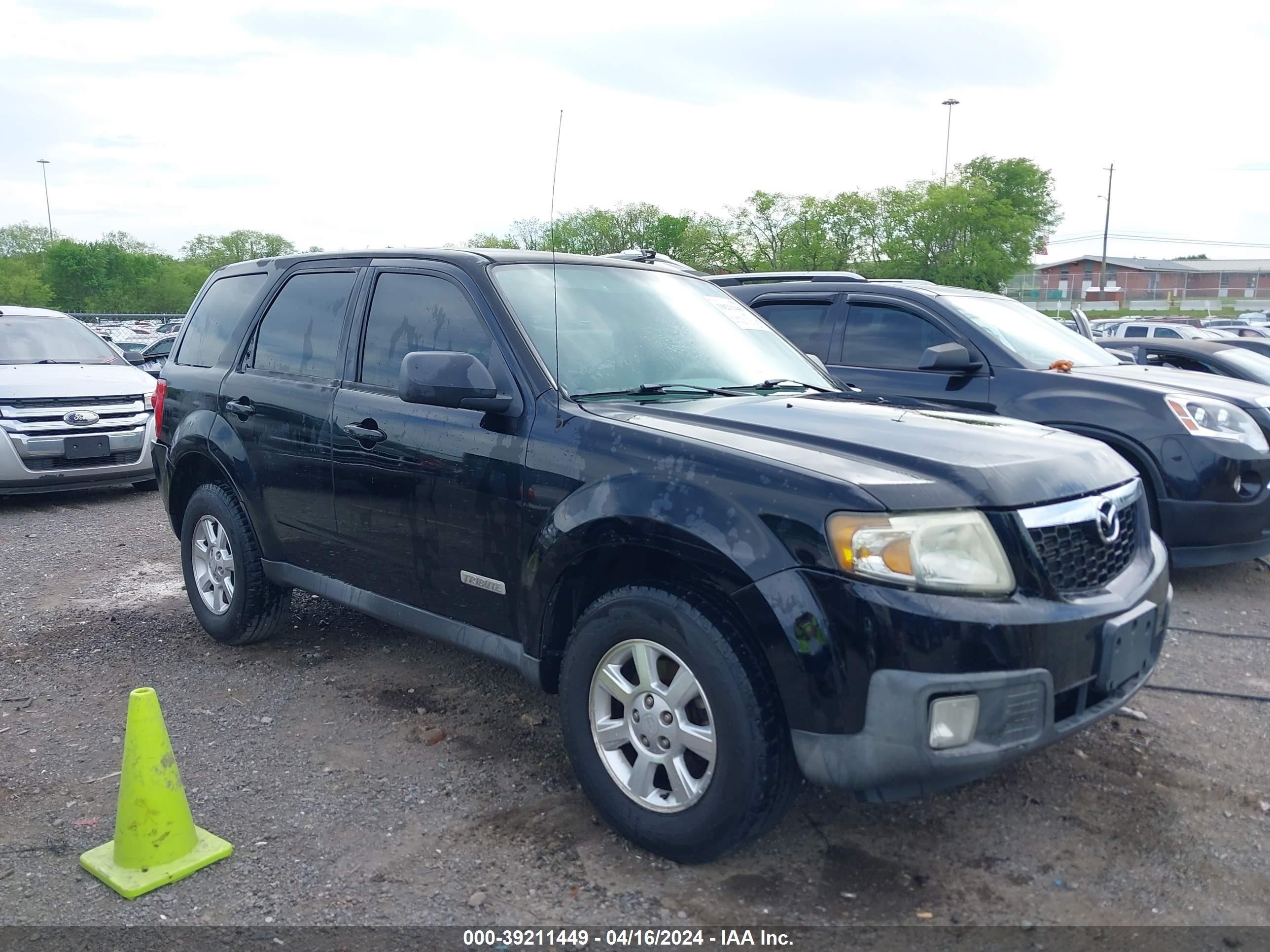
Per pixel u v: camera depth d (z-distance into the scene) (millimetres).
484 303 3857
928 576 2732
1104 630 2926
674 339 4168
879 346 7137
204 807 3518
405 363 3496
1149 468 5961
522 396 3600
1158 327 25875
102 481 9352
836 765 2760
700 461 3055
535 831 3340
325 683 4668
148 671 4859
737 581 2869
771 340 4668
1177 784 3674
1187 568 6707
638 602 3082
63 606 5945
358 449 4125
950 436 3230
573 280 4164
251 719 4270
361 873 3102
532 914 2893
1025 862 3168
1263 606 5895
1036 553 2869
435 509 3811
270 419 4602
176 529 5512
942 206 44469
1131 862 3172
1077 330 11281
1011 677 2727
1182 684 4648
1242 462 5797
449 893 2994
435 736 4074
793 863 3150
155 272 83312
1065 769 3777
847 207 45781
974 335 6719
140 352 10891
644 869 3109
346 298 4500
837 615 2727
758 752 2855
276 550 4730
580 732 3293
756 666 2879
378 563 4133
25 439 8820
